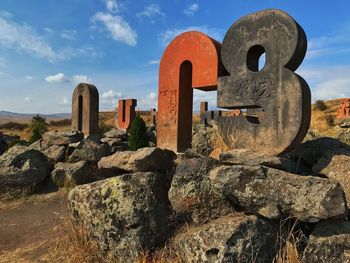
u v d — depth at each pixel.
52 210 8.27
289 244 3.98
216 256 3.90
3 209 8.59
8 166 9.62
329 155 5.08
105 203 5.00
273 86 5.26
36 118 42.47
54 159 11.09
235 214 4.41
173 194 4.78
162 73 7.50
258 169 4.24
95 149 10.78
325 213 3.82
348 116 25.50
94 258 4.91
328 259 3.79
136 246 4.67
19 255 5.67
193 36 6.76
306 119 5.01
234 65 5.79
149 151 5.31
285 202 4.04
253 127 5.50
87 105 13.96
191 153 5.40
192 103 7.43
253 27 5.55
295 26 5.01
